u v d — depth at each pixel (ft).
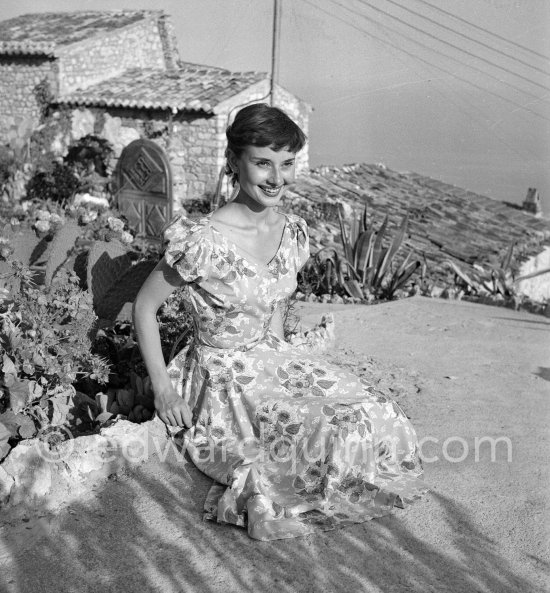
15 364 10.44
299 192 70.95
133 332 12.95
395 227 69.92
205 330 10.24
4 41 69.72
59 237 13.50
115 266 13.00
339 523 9.22
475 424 12.75
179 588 7.97
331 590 8.04
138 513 9.35
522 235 77.51
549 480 10.67
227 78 68.13
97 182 61.72
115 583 8.01
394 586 8.14
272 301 10.16
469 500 10.01
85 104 67.62
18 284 11.91
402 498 9.78
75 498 9.54
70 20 76.74
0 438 9.35
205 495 9.84
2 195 61.16
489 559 8.71
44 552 8.47
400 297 29.76
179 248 9.52
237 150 9.34
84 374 11.94
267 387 10.22
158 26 76.54
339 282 30.45
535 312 27.48
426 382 15.06
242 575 8.23
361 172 86.99
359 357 16.75
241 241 9.80
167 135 64.69
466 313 22.86
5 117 72.18
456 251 67.00
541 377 15.87
